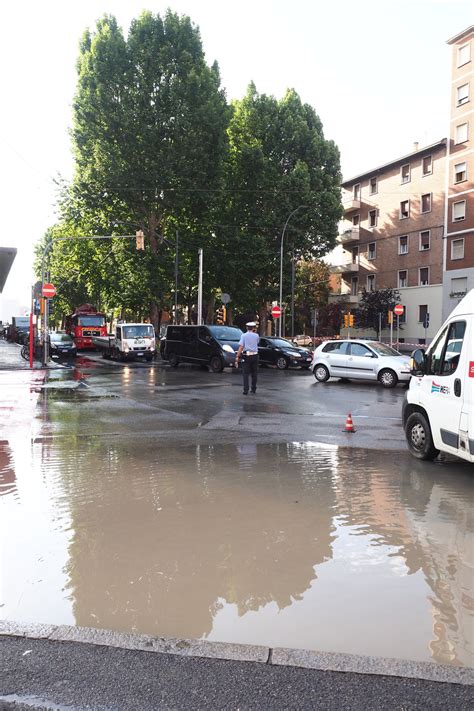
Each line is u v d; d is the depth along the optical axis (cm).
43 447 834
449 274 4288
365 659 278
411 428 787
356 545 443
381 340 5072
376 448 849
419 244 4725
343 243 5625
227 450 822
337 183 4244
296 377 2236
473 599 350
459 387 675
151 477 655
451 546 442
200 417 1157
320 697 250
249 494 586
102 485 617
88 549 432
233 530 475
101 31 3506
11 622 315
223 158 3697
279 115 4119
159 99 3481
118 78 3431
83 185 3528
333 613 331
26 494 579
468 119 4116
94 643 293
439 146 4456
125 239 3722
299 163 3938
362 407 1340
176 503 552
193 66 3525
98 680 262
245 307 4175
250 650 286
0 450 809
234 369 2669
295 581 376
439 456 795
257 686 257
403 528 484
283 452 811
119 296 4031
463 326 689
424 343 4650
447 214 4300
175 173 3500
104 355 3619
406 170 4850
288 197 3912
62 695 251
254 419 1133
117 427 1025
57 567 398
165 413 1212
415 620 323
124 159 3472
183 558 415
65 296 6328
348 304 5475
